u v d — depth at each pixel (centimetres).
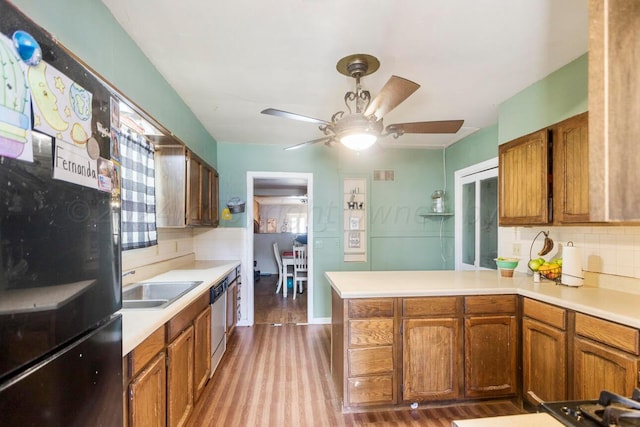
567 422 71
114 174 97
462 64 210
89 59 138
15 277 58
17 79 59
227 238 403
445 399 217
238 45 186
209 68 213
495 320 219
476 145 366
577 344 174
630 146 51
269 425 203
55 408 68
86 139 81
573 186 198
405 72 221
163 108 225
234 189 407
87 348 81
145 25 167
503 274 261
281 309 481
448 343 216
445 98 266
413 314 214
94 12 142
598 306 168
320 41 183
